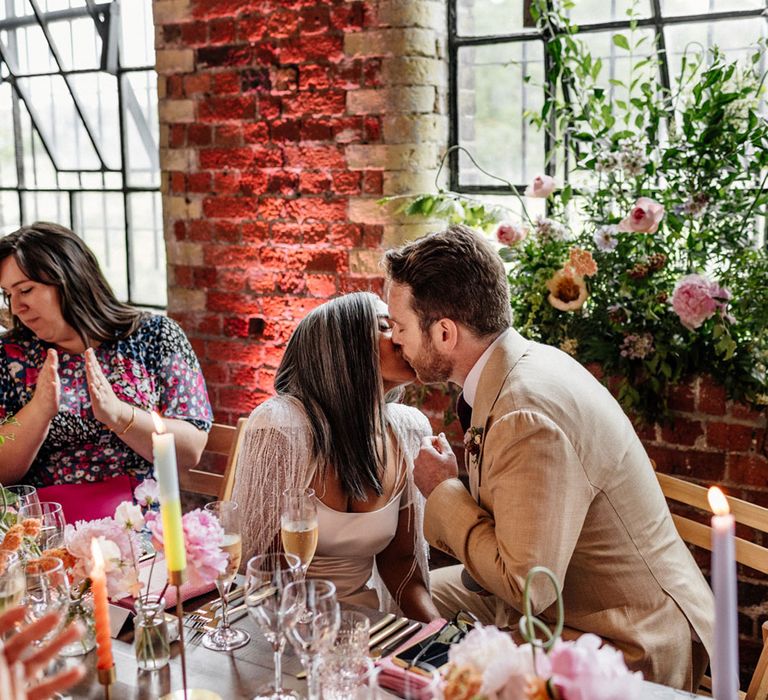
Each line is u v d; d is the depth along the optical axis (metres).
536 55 2.81
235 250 3.17
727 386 2.34
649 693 1.31
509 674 0.95
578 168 2.55
